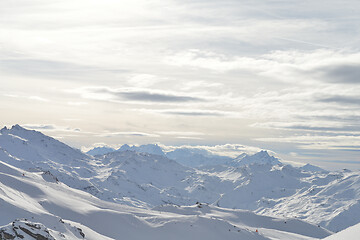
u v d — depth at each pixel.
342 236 24.08
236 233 146.00
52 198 142.00
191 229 140.62
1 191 103.00
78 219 130.00
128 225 135.62
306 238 192.25
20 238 51.38
